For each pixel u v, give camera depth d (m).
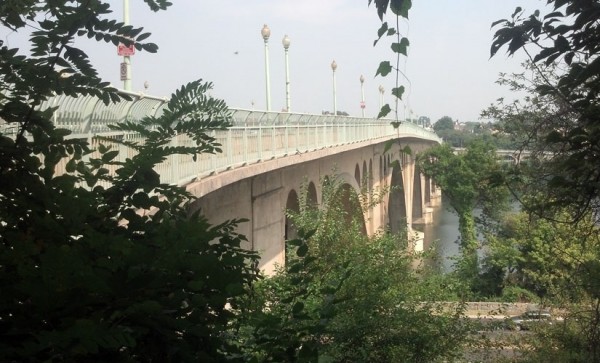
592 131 4.01
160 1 2.56
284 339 2.51
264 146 17.69
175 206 2.91
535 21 3.75
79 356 1.80
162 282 1.89
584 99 3.97
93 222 2.52
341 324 7.77
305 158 21.67
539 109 5.70
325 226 9.69
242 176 14.75
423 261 12.12
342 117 29.92
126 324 1.88
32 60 2.38
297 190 22.02
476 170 40.44
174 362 2.13
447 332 8.85
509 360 9.96
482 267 27.23
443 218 85.12
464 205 35.28
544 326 10.05
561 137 4.17
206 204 12.73
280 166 18.50
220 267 2.10
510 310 18.44
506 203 19.78
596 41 3.71
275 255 19.17
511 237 24.80
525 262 22.28
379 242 9.54
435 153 45.69
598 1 3.52
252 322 2.57
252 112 16.50
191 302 2.02
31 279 1.71
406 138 50.53
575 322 9.56
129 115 7.96
